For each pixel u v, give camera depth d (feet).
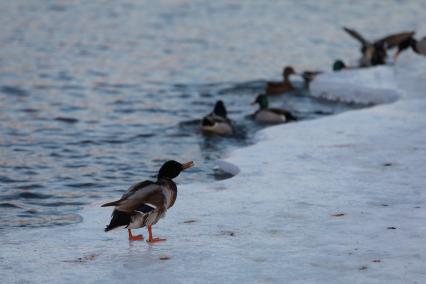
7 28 136.56
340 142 53.21
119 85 91.71
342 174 44.88
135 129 69.62
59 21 145.38
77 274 30.58
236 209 38.81
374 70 86.69
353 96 78.07
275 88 85.92
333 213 37.68
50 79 94.84
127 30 136.05
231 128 67.46
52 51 115.44
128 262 31.83
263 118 72.08
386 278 29.27
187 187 43.32
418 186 41.88
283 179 44.21
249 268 30.76
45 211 45.34
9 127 70.18
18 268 31.37
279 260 31.55
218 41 125.49
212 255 32.35
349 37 130.72
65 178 53.47
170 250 33.14
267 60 110.32
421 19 149.07
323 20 147.95
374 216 36.91
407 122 58.95
